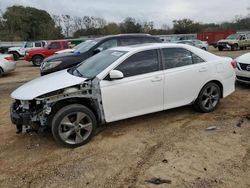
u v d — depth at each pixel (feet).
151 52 17.12
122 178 12.19
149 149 14.67
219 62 19.61
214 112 19.92
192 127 17.33
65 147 15.12
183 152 14.20
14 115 15.17
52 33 188.55
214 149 14.40
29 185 11.96
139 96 16.49
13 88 32.50
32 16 185.88
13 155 14.61
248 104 21.70
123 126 17.78
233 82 20.72
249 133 16.26
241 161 13.19
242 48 97.81
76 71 17.58
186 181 11.77
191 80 18.30
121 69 16.08
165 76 17.22
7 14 173.88
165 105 17.70
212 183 11.57
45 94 14.33
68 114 14.58
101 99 15.43
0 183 12.17
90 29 206.28
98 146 15.19
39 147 15.39
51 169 13.11
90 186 11.71
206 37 150.41
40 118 14.56
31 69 53.98
